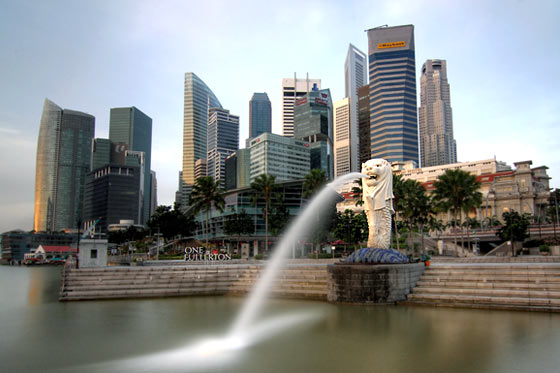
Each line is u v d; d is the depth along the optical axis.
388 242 36.78
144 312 31.25
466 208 75.69
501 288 30.72
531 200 146.50
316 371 17.30
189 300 37.09
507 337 21.52
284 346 21.27
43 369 18.00
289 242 82.31
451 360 18.20
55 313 31.17
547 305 27.81
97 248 47.97
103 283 39.69
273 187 85.88
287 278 40.22
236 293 40.44
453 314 27.69
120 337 23.62
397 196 69.69
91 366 18.36
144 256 88.62
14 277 90.75
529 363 17.48
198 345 21.75
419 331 23.39
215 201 86.69
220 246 121.44
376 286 32.41
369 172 36.84
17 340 23.09
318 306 32.41
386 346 20.73
